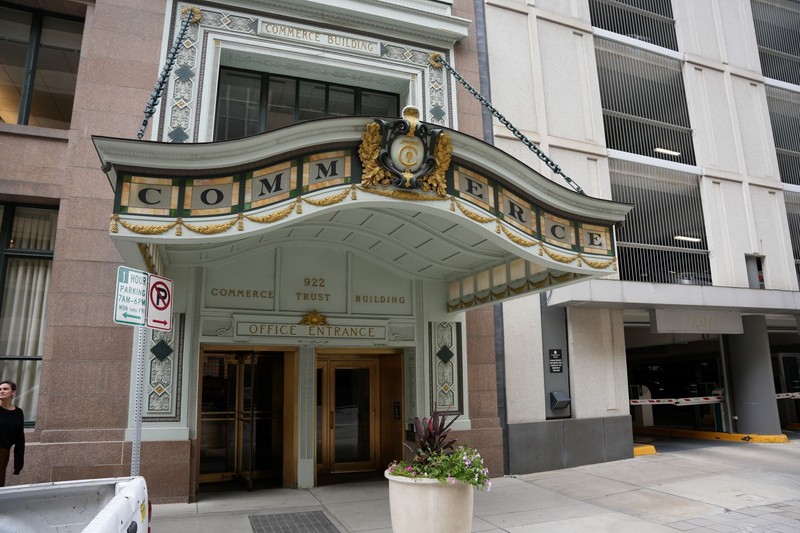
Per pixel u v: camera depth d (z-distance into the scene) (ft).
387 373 37.06
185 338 28.60
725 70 51.67
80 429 26.16
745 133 51.34
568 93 42.91
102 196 28.40
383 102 37.22
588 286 37.65
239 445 33.17
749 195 49.49
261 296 30.91
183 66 31.01
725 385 51.60
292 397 31.76
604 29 47.39
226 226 19.86
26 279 27.96
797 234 52.16
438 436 21.58
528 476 34.86
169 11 31.42
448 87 37.04
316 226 29.58
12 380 26.84
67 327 26.76
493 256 30.58
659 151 47.26
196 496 28.55
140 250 20.67
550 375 38.40
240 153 20.20
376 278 33.83
